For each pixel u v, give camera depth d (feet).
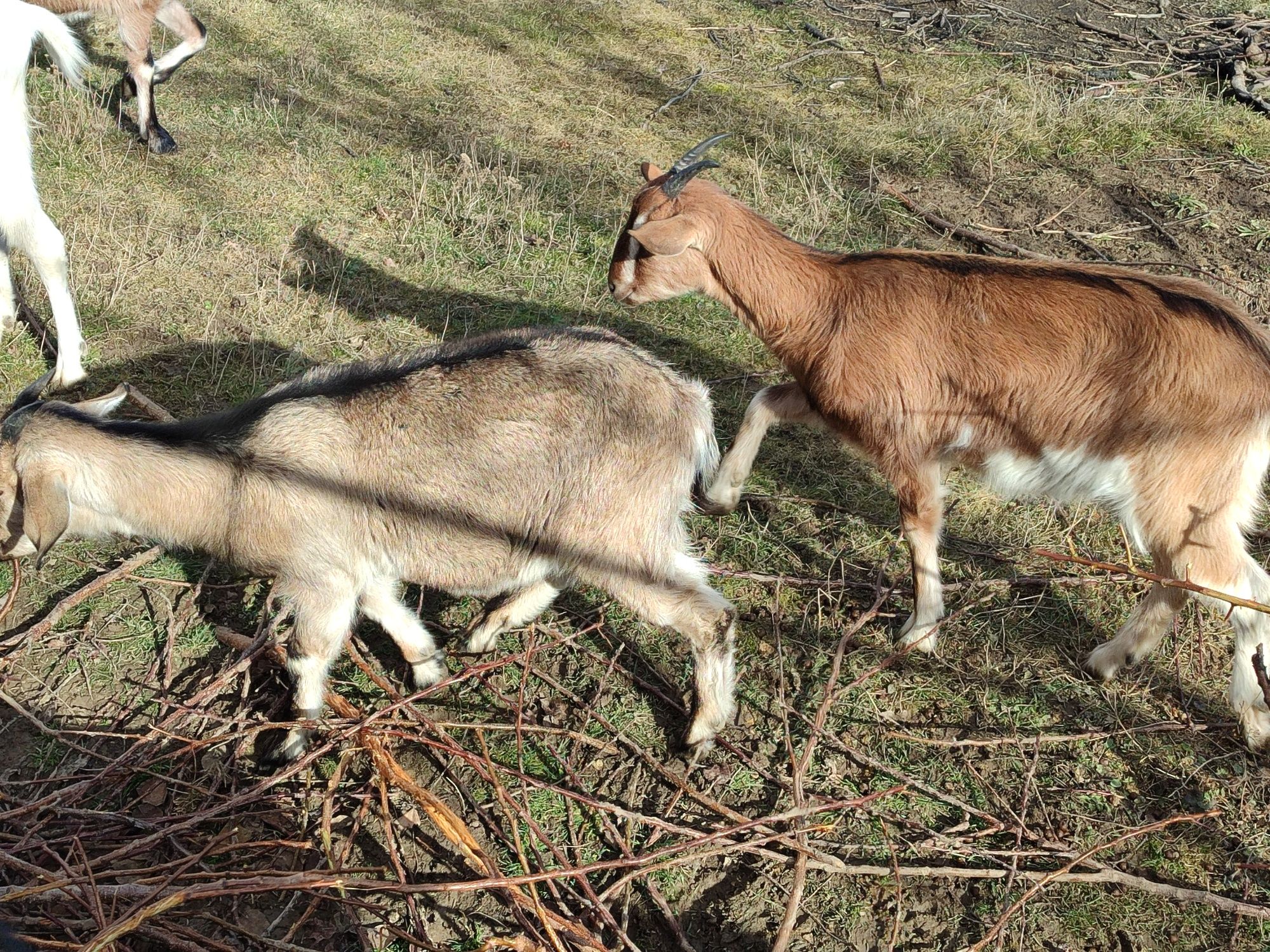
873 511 9.45
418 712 7.64
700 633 7.60
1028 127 14.34
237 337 10.55
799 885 6.98
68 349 9.83
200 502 7.52
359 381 7.47
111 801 7.45
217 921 6.80
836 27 17.72
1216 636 8.47
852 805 7.29
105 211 11.80
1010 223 12.64
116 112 13.60
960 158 13.88
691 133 14.23
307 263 11.46
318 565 7.47
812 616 8.67
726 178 13.12
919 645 8.37
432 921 7.10
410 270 11.49
